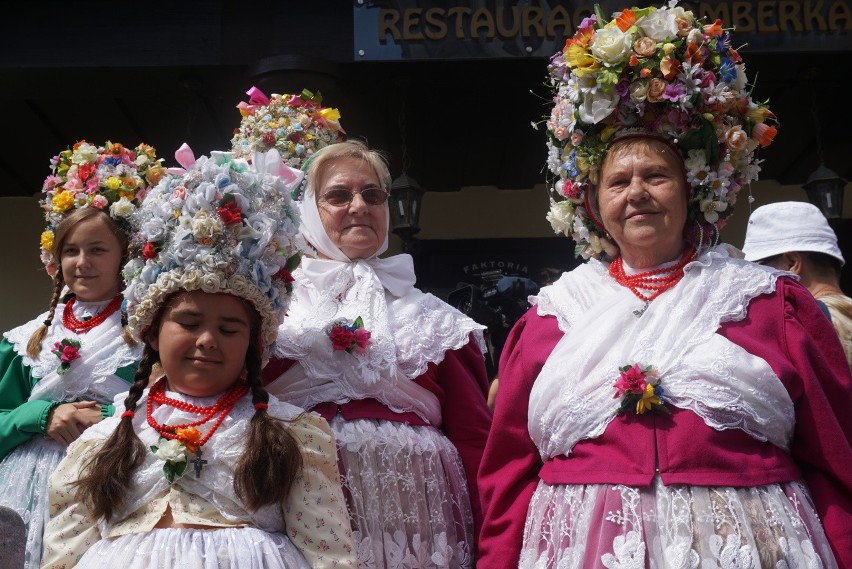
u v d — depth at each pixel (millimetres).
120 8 5625
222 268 2527
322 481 2482
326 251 3236
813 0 5449
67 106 6184
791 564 2172
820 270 3719
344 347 2922
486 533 2617
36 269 7258
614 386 2375
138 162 3727
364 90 5906
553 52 5496
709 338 2389
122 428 2451
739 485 2246
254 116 4453
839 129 6492
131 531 2330
